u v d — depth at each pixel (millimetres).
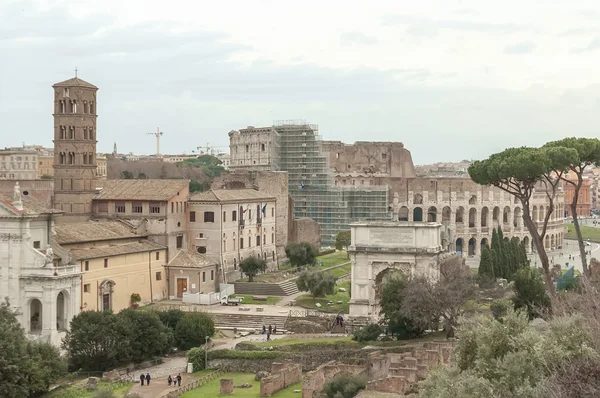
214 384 106250
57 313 128000
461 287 122000
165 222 160750
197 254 163375
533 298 117875
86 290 136125
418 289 117875
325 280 154750
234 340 127438
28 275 123375
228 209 172250
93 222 155750
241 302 155875
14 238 124375
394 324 119562
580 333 63312
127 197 163875
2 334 100000
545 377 58000
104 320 113812
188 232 170250
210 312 144375
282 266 199625
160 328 119375
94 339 112062
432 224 137625
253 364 113812
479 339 66062
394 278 125000
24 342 101625
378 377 94500
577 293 110312
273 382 97812
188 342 124188
